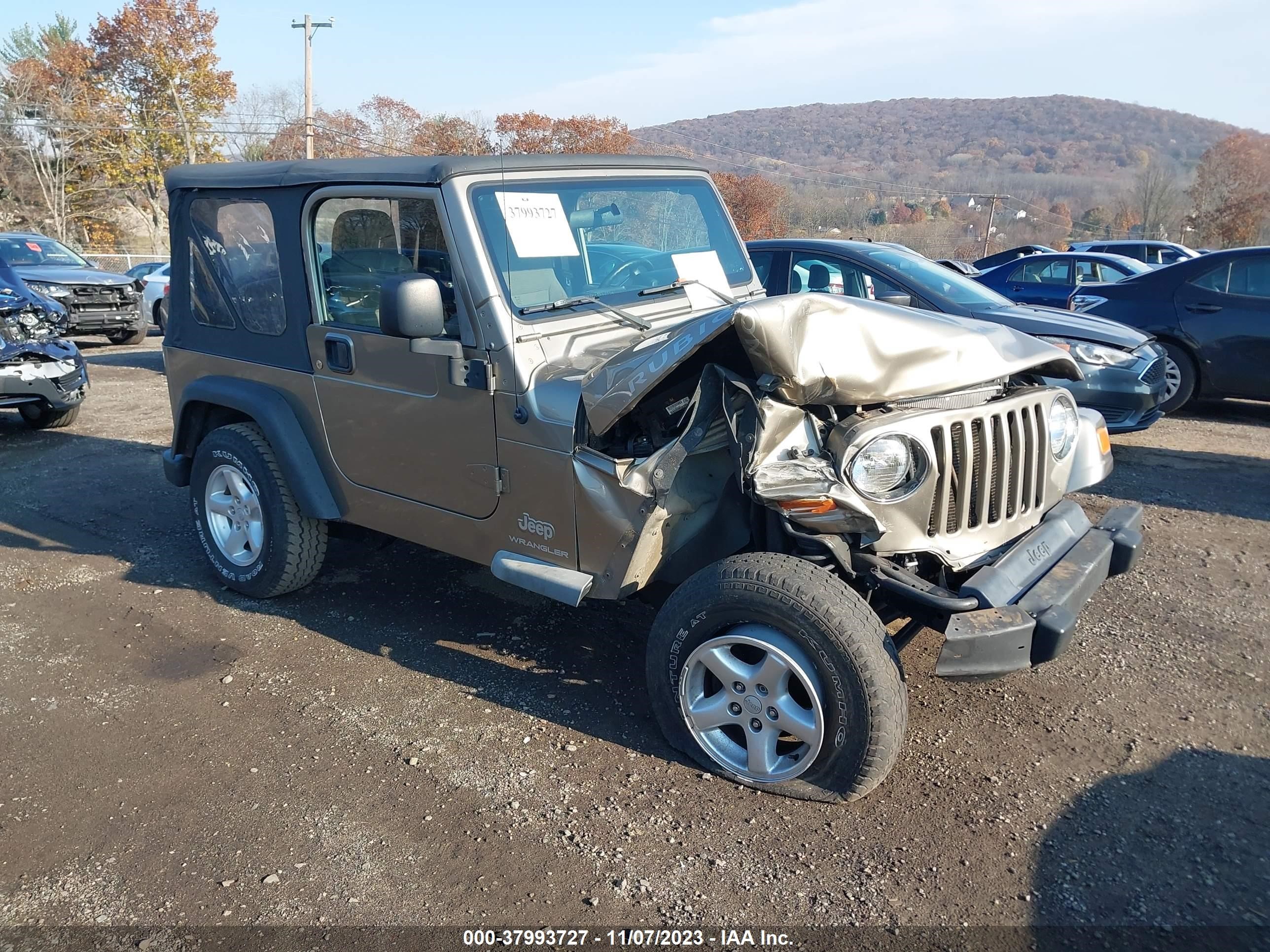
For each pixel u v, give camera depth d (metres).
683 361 2.90
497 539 3.58
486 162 3.45
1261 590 4.57
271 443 4.21
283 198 3.98
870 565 2.91
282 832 2.92
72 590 4.86
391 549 5.36
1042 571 3.03
